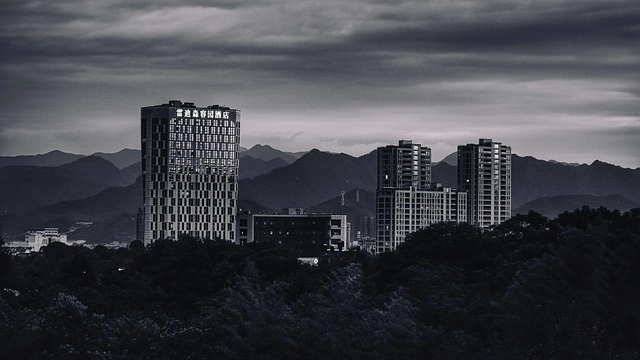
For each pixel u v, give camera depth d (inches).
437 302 7391.7
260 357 6658.5
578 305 6289.4
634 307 6648.6
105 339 7421.3
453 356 6363.2
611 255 7440.9
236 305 7308.1
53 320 7726.4
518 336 5979.3
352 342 6697.8
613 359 5836.6
